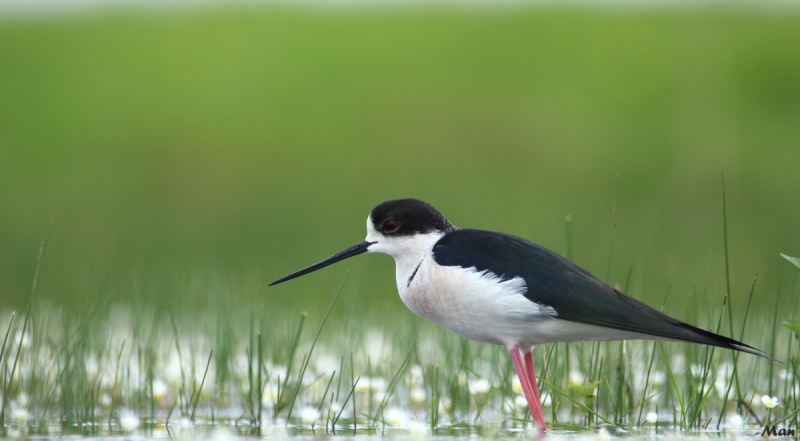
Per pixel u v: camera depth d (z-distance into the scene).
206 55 25.81
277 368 7.99
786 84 23.67
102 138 21.84
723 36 26.27
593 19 27.59
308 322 11.23
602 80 24.16
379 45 26.33
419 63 25.31
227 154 21.14
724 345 5.87
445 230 6.96
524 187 19.62
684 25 26.97
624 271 13.02
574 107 22.94
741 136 21.50
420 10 28.94
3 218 16.95
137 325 8.82
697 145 21.17
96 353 8.31
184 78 24.47
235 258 16.08
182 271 13.84
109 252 15.79
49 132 22.02
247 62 25.52
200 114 22.91
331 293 13.30
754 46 25.36
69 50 25.75
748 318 10.91
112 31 27.05
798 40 25.45
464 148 21.36
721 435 6.29
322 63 25.34
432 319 6.61
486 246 6.39
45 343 8.42
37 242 15.66
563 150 21.17
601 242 15.08
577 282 6.16
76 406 7.12
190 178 20.30
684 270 13.75
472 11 28.42
